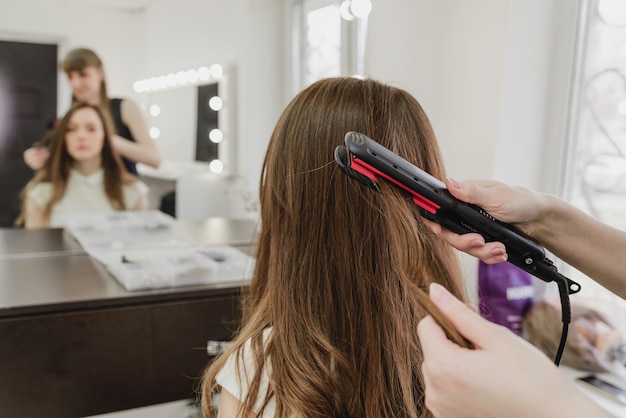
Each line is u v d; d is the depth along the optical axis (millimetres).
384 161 395
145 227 1718
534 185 1247
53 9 1822
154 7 1979
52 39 1832
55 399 1005
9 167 1787
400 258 482
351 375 499
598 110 1148
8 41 1781
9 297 1062
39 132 1799
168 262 1257
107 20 1908
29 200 1797
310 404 488
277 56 2109
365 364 500
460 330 306
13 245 1575
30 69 1805
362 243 498
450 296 323
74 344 1013
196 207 2098
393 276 491
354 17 1606
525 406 271
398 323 492
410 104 537
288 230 523
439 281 530
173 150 2023
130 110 1917
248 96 2080
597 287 1188
